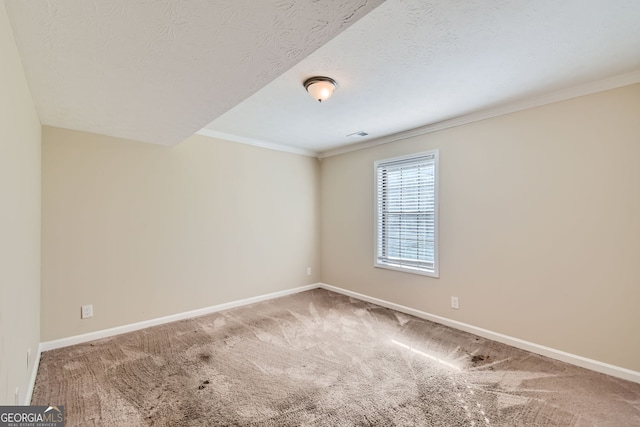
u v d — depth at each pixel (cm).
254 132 368
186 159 349
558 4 141
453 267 318
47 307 262
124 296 305
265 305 400
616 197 220
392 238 388
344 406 187
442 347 270
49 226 263
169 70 165
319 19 120
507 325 277
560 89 240
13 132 141
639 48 180
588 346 232
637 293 212
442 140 328
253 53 148
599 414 179
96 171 288
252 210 410
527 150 264
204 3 110
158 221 328
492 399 194
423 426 170
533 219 260
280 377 220
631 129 213
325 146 445
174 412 180
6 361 129
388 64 200
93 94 195
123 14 117
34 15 118
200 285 360
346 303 409
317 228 493
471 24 157
